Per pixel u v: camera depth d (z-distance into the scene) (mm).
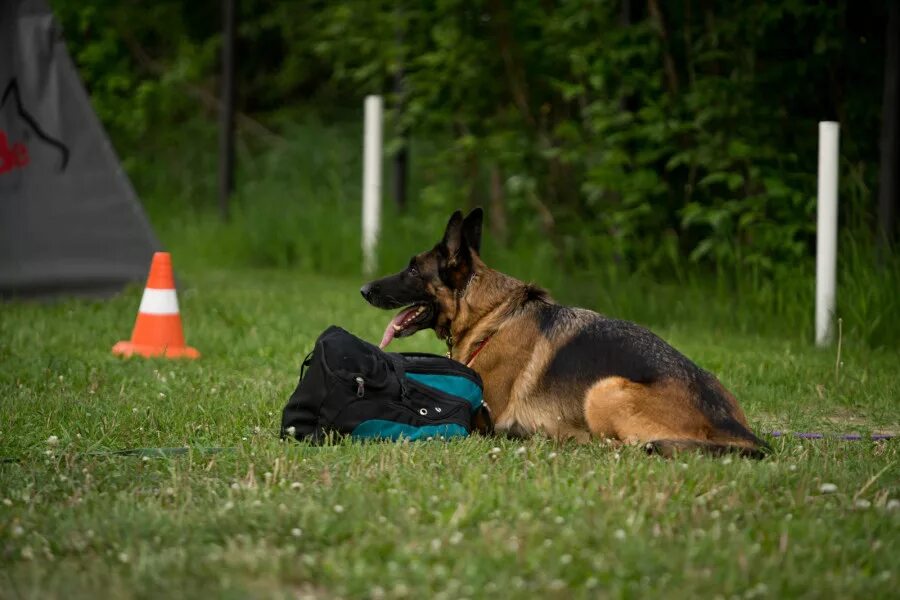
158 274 10367
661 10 13961
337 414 6836
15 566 4590
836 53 13258
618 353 6883
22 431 7020
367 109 17516
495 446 6922
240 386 8695
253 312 13039
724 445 6355
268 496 5465
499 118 17141
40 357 9656
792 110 13844
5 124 12883
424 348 11117
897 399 8875
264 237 19734
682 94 13961
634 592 4234
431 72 17125
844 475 6125
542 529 4891
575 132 14852
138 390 8484
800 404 8836
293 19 27891
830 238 11445
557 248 15539
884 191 11859
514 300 7496
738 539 4824
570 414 6961
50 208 13211
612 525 4984
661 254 13875
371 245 17516
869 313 11375
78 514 5258
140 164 26484
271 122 28516
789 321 12141
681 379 6629
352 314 13188
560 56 15867
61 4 27094
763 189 13594
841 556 4715
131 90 28109
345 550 4637
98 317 11922
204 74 28734
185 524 5035
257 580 4398
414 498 5410
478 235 7809
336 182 21609
